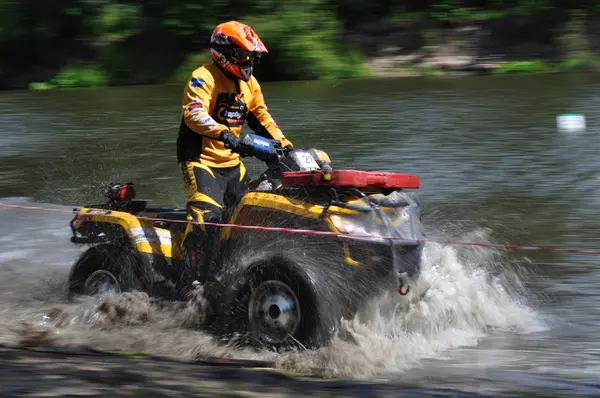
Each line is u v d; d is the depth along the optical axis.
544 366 5.25
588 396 4.42
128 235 6.51
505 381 4.84
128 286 6.45
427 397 4.05
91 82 30.41
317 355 5.32
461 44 30.44
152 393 3.66
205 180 6.30
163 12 31.39
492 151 14.16
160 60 30.94
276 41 29.44
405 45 30.70
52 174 13.58
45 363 4.16
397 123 17.47
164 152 15.19
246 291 5.67
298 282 5.45
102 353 4.92
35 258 8.50
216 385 3.94
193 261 6.23
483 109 19.30
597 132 15.74
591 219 9.65
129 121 19.52
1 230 9.68
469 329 6.14
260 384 4.04
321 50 29.58
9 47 31.12
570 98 20.73
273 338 5.56
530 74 27.92
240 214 6.00
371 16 31.91
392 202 5.93
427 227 9.34
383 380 4.89
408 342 5.62
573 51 29.61
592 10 30.94
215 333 5.93
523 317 6.43
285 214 5.79
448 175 12.33
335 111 19.62
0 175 13.62
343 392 4.01
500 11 31.38
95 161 14.58
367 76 29.33
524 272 7.66
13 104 24.27
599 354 5.53
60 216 10.46
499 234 9.05
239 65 6.28
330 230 5.60
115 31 31.42
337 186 5.64
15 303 6.90
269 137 6.70
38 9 31.17
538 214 9.95
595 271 7.67
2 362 4.12
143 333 5.99
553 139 15.13
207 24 31.28
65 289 7.36
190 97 6.23
